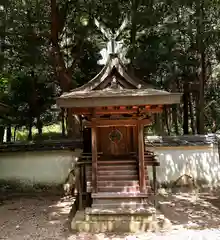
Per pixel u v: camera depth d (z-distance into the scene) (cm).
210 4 1226
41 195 1095
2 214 843
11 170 1128
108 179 716
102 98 640
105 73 707
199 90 1420
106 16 1066
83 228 657
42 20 1116
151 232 647
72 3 1134
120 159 768
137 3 1033
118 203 690
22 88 1385
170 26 1077
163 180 1113
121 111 697
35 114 1448
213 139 1136
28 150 1116
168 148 1125
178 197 1020
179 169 1120
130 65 1050
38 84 1428
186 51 1360
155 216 684
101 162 725
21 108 1440
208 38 1274
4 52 1106
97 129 795
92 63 1334
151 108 698
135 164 729
